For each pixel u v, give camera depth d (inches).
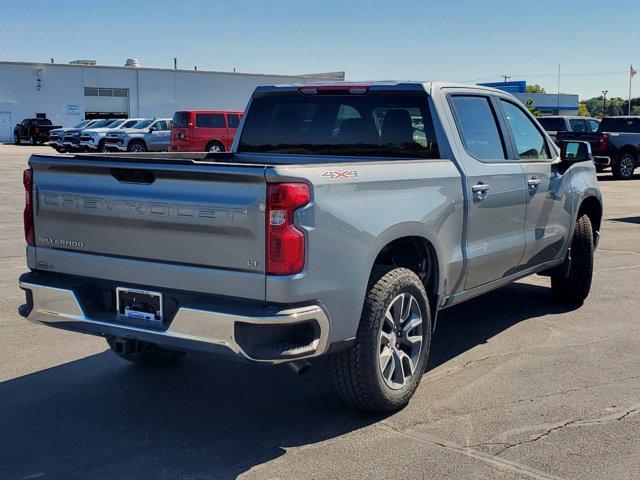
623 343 233.5
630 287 314.3
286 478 144.6
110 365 211.5
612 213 575.2
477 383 197.2
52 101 2158.0
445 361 215.6
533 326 252.5
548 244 247.4
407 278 171.9
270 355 145.3
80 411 178.7
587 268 274.4
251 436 164.6
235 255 147.5
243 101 2348.7
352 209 157.2
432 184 185.5
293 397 188.1
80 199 165.8
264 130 228.1
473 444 159.8
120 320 162.6
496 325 253.9
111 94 2224.4
